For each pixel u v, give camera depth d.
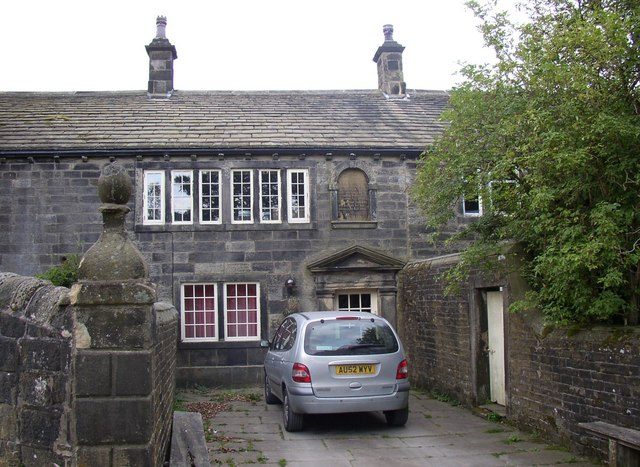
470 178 8.07
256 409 10.59
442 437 8.28
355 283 13.66
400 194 14.07
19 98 16.00
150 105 15.67
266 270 13.59
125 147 13.32
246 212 13.74
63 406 4.25
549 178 6.89
